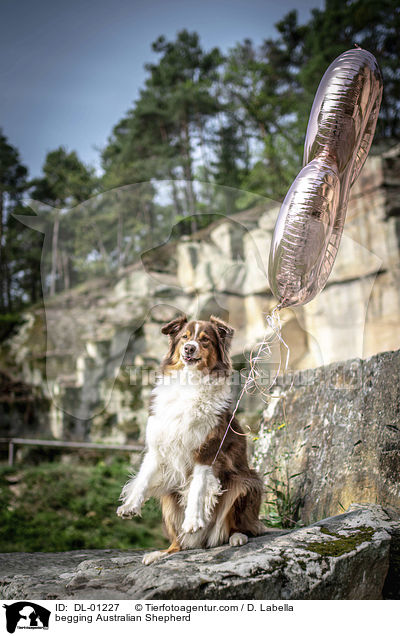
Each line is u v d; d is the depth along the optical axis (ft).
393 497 8.36
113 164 62.85
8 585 7.28
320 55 51.42
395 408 8.88
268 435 12.25
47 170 66.33
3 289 70.44
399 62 49.29
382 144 43.01
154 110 61.57
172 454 8.14
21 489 25.75
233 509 7.95
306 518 10.02
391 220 37.47
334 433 10.23
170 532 8.51
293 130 56.65
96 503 23.72
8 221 68.74
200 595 5.83
